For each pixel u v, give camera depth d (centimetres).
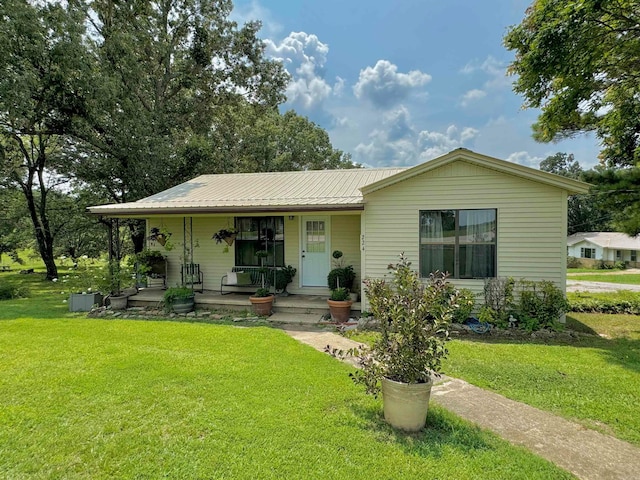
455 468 256
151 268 954
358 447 280
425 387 302
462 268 695
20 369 448
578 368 461
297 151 2927
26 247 2381
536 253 659
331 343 576
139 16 1531
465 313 648
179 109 1755
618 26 638
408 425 304
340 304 721
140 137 1388
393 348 315
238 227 957
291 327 689
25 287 1344
